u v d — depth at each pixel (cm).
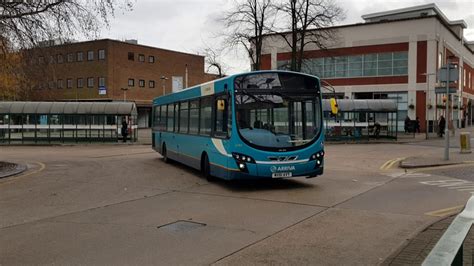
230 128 1188
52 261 607
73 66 6981
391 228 770
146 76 7281
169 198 1091
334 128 3497
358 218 850
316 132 1228
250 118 1181
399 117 4922
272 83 1206
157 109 2138
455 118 5856
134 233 752
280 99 1203
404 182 1338
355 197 1080
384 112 3500
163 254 632
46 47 1703
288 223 811
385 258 604
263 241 693
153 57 7406
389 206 966
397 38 4900
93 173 1588
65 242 701
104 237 728
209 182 1350
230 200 1052
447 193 1136
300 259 603
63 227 802
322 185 1276
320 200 1041
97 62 6781
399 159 2077
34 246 680
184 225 805
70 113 3562
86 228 791
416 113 4803
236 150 1167
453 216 855
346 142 3419
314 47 5259
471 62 7269
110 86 6712
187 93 1595
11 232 771
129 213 918
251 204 998
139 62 7169
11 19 1588
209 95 1359
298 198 1069
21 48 1652
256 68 3612
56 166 1830
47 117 3562
